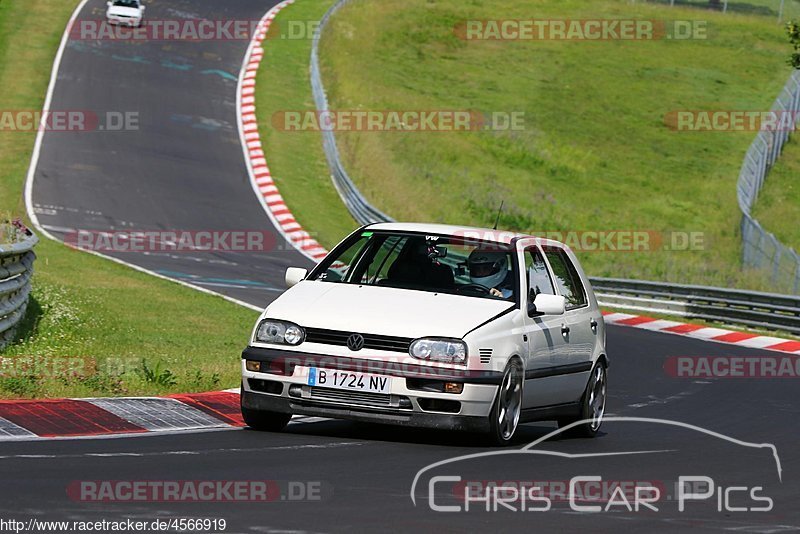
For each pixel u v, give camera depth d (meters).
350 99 182.38
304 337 32.19
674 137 194.50
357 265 36.00
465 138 179.62
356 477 26.94
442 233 36.00
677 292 99.12
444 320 32.22
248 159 152.62
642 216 161.88
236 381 45.88
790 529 23.92
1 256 49.12
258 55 198.25
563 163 177.88
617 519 23.89
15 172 133.50
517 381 33.38
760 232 119.81
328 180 150.25
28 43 185.50
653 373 63.66
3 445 28.47
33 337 54.62
